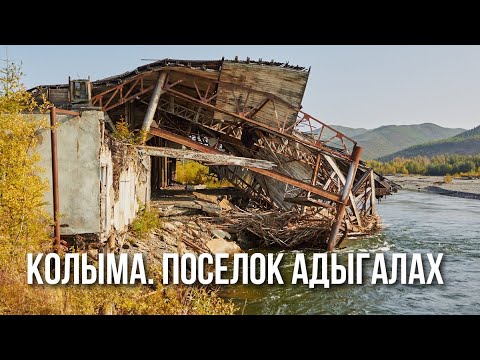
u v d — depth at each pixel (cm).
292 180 2255
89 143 1183
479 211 4497
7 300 852
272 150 2681
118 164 1425
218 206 2683
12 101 1038
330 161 2444
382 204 5316
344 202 2302
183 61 2355
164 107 2747
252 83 2453
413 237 2789
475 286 1711
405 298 1532
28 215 997
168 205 2625
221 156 1864
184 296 1097
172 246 1669
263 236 2311
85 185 1184
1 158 980
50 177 1172
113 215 1365
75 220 1183
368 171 2680
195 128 3094
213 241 2028
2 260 924
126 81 2361
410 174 18175
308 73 2380
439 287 1688
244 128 2745
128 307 927
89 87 1257
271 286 1556
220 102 2512
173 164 4881
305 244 2336
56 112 1124
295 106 2472
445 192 7662
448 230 3097
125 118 2553
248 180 3158
